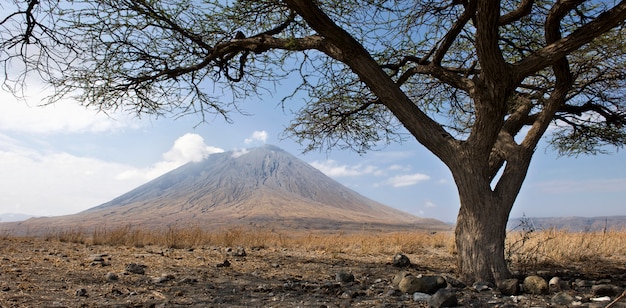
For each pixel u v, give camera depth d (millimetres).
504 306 4625
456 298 4758
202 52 7879
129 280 6227
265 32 7688
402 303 4883
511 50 8711
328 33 6082
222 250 10906
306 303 4926
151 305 4656
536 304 4750
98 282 5941
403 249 12523
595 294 5168
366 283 6527
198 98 8211
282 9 7789
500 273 6012
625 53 7465
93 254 8812
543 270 7879
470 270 6156
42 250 9148
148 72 7629
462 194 6383
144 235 12281
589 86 8820
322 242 14266
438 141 6473
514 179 6441
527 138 6707
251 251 11250
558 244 10891
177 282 6273
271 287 6059
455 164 6379
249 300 5109
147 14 6637
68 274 6344
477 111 6273
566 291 5527
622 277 6934
